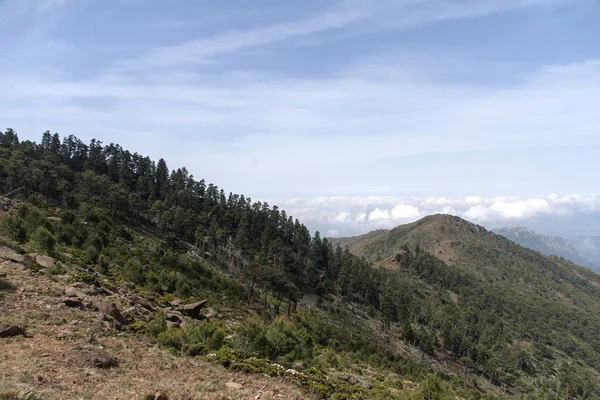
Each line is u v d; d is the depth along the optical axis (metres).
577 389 132.88
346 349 74.50
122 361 21.33
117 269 59.84
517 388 122.38
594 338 197.38
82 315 26.92
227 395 19.17
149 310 39.59
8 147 143.25
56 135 157.62
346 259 179.12
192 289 72.00
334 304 131.75
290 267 138.00
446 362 124.88
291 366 31.83
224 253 130.00
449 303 193.00
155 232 124.38
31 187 108.38
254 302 88.31
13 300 26.11
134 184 158.25
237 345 31.27
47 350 19.48
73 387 15.73
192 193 168.50
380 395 27.45
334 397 24.45
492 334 162.38
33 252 43.47
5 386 13.65
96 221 97.88
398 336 130.75
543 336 182.00
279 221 187.62
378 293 162.12
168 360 23.77
